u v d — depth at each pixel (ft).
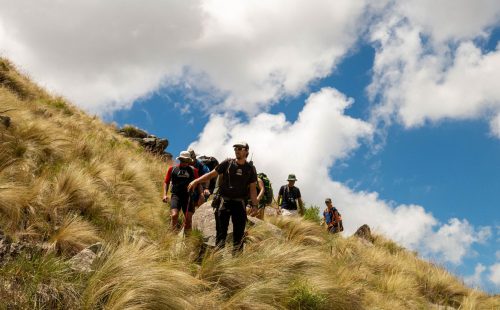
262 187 32.17
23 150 24.77
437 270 40.32
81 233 17.95
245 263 19.25
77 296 12.82
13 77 56.03
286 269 20.13
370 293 24.95
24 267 13.00
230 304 15.97
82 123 53.42
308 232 31.86
